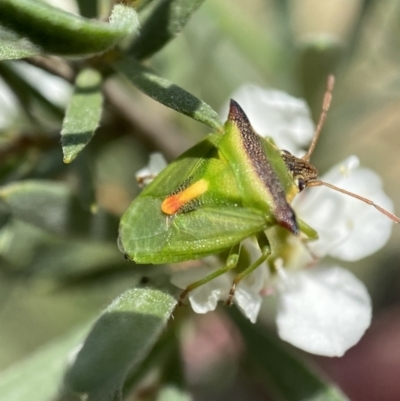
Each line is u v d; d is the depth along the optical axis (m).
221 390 0.06
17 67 0.05
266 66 0.06
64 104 0.05
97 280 0.05
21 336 0.07
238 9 0.06
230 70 0.06
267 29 0.06
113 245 0.05
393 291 0.07
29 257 0.05
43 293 0.05
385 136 0.07
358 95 0.06
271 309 0.05
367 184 0.05
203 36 0.06
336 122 0.05
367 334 0.07
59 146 0.05
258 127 0.05
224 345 0.06
